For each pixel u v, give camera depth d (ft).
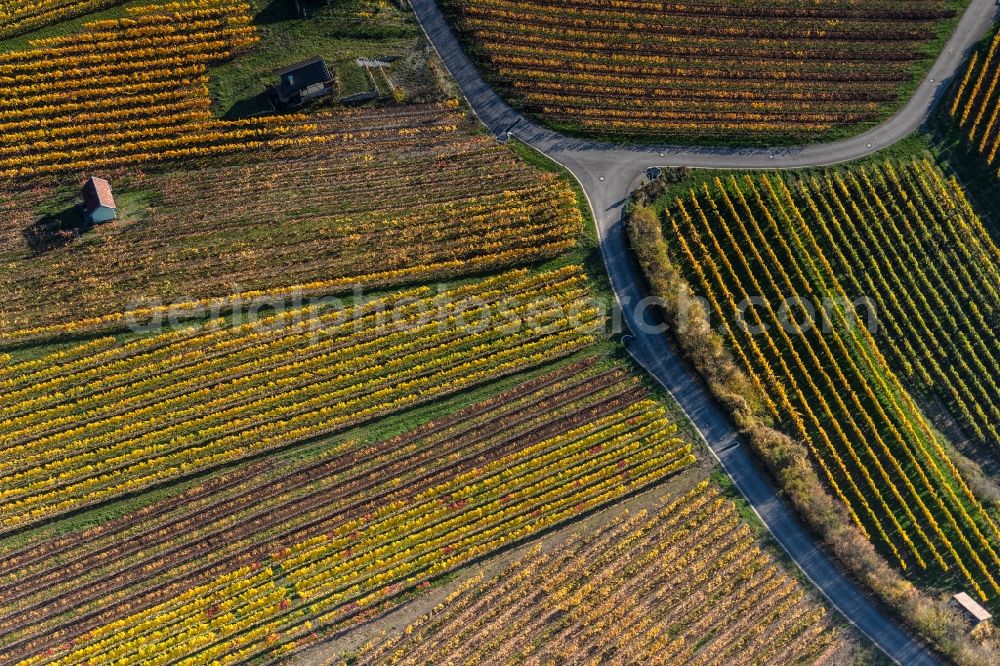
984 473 151.84
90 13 164.04
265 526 143.02
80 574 139.85
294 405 148.05
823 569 144.56
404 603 140.46
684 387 153.07
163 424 146.30
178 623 137.69
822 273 159.12
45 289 150.30
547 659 137.80
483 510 144.77
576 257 159.63
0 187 155.33
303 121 163.12
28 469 143.23
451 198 160.97
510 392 151.74
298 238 156.25
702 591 142.92
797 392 151.94
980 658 137.69
